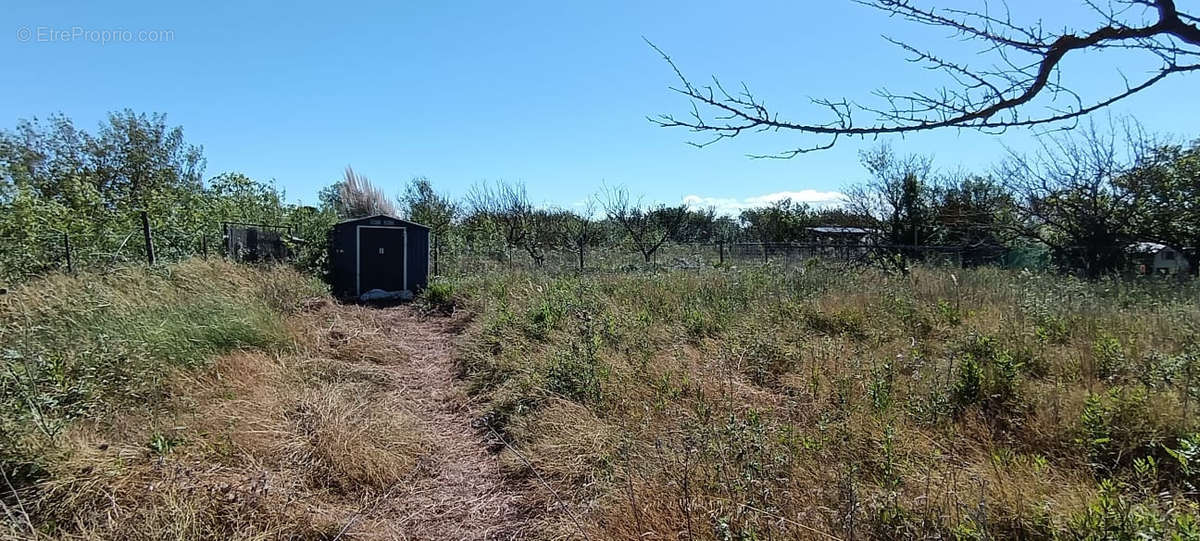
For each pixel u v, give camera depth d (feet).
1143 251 39.14
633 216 68.90
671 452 11.46
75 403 12.19
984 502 8.65
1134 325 18.76
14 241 25.35
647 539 8.91
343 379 18.43
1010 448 11.15
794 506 9.32
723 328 22.40
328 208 51.62
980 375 13.88
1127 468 10.07
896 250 45.14
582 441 13.03
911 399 13.43
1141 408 11.35
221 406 13.91
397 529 10.57
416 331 29.45
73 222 28.78
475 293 35.14
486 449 14.25
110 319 18.40
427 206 75.61
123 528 8.95
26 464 10.01
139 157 65.87
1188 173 35.29
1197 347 15.24
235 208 46.73
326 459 12.17
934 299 25.53
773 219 95.09
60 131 60.85
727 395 15.11
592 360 17.04
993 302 24.50
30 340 15.43
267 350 19.51
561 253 59.31
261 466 11.44
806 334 21.16
